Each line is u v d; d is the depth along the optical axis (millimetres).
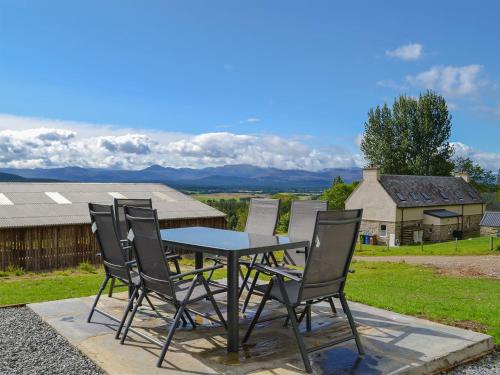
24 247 16953
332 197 43656
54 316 4859
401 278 12070
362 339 4145
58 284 8742
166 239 4746
